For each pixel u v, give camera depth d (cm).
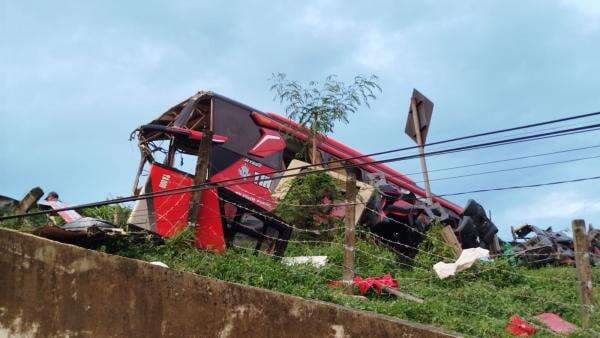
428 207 1439
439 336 848
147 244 984
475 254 1223
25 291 697
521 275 1238
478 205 1532
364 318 828
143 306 741
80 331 709
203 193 1055
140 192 1234
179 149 1359
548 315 1061
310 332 805
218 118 1368
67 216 1097
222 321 772
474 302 1080
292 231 1211
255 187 1326
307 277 1030
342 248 1221
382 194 1398
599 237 1542
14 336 683
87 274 726
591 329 954
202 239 1038
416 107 1548
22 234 709
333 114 1469
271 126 1437
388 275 1126
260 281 962
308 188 1320
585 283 987
